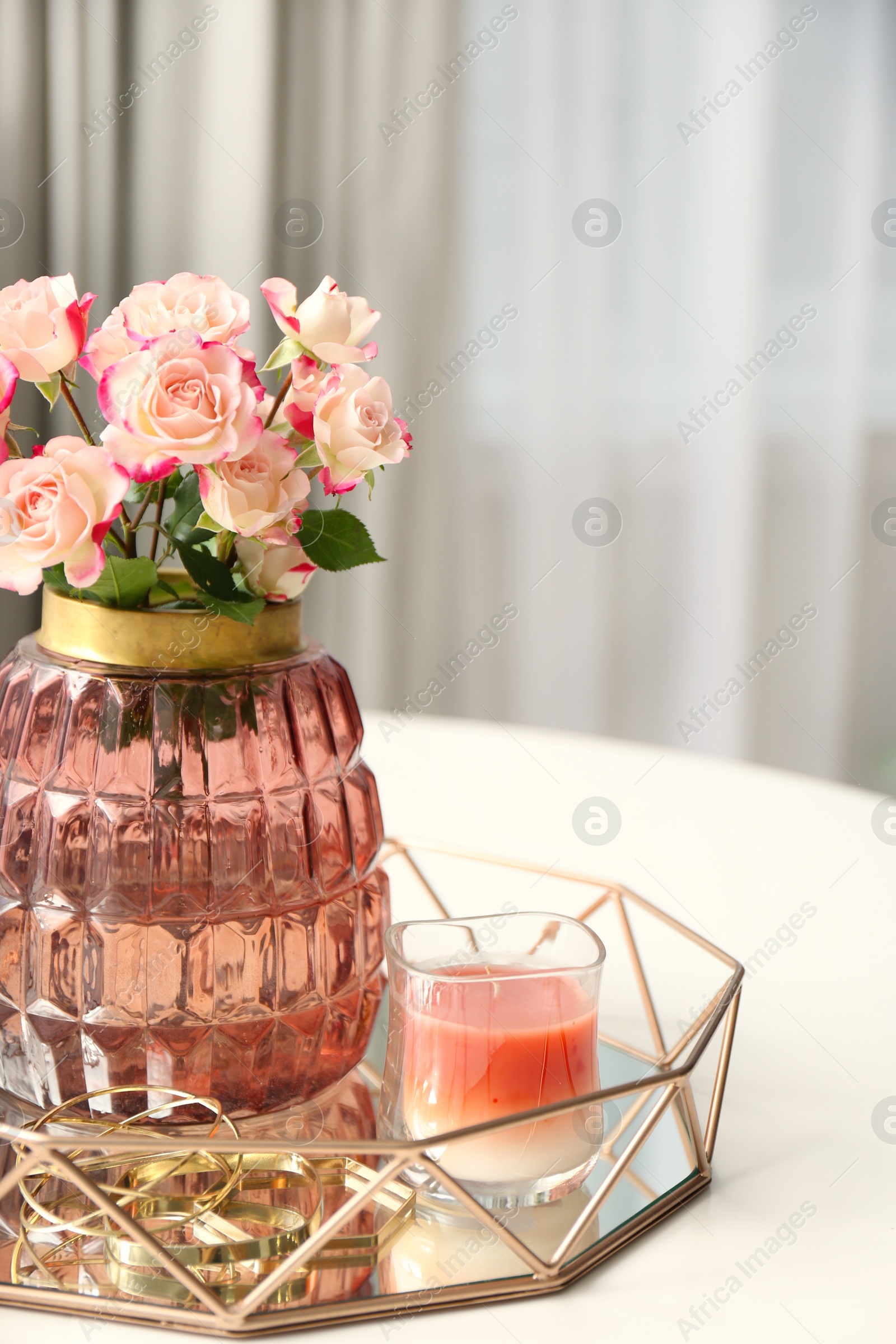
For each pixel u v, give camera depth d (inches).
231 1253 39.5
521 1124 39.9
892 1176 42.6
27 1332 38.4
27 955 42.4
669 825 57.4
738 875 54.4
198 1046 42.3
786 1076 45.5
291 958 42.8
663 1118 44.0
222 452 39.8
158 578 43.6
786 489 115.3
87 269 107.7
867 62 107.6
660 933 51.3
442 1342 38.4
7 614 105.3
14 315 40.9
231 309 41.6
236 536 41.9
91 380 105.1
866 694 119.6
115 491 40.0
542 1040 41.1
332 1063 43.8
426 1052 41.4
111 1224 39.9
